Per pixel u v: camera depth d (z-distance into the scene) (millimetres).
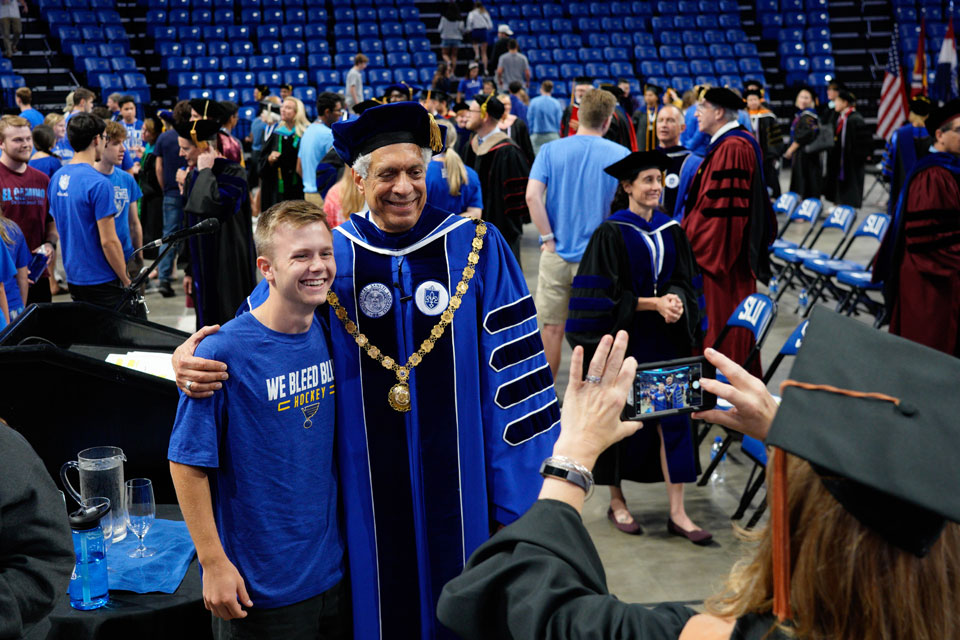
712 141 5324
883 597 929
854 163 12312
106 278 5434
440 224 2389
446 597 1114
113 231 5316
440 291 2344
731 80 17984
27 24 17609
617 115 9883
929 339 5660
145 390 2803
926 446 918
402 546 2320
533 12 19094
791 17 19406
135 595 2363
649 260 3980
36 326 3365
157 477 2906
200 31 17656
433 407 2326
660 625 1034
